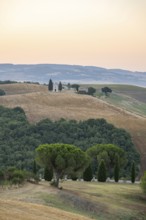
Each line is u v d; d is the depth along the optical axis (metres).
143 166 193.38
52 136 197.88
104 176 123.44
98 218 75.06
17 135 198.25
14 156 170.12
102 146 142.00
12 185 84.19
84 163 98.94
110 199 91.69
